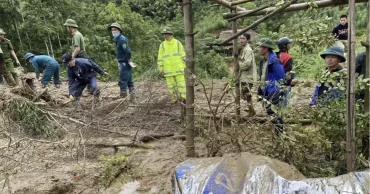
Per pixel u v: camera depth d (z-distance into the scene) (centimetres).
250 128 352
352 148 289
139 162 434
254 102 604
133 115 600
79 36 718
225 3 475
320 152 386
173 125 567
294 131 322
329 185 223
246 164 263
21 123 509
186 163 293
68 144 486
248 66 537
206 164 279
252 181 236
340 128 325
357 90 310
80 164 424
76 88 660
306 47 345
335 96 331
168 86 627
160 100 640
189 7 369
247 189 232
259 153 351
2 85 855
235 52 499
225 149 390
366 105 317
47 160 432
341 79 315
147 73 776
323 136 328
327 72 327
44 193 352
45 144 480
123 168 414
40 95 625
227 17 486
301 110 356
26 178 380
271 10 400
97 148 481
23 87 628
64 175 391
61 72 1320
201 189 242
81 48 732
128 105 628
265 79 449
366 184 221
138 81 892
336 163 329
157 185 374
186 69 385
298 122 339
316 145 325
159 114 609
